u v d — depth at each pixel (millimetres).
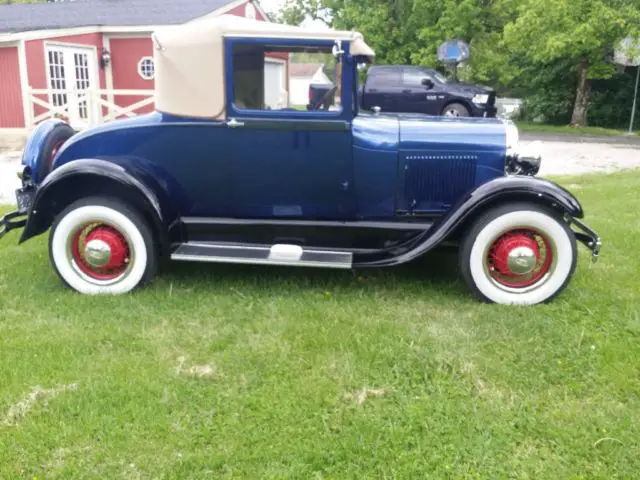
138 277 4203
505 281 4094
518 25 18938
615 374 3150
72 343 3436
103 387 2975
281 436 2670
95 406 2830
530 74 23609
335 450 2576
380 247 4430
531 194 3877
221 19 3979
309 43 3990
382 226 4359
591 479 2438
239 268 4758
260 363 3256
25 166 4605
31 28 15773
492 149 4258
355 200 4332
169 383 3053
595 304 4031
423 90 15195
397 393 3006
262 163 4203
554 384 3109
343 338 3508
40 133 4750
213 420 2773
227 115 4086
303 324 3703
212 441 2627
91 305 3998
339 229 4371
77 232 4180
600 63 20234
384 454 2557
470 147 4250
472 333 3605
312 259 4152
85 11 18562
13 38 14070
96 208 4094
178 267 4762
